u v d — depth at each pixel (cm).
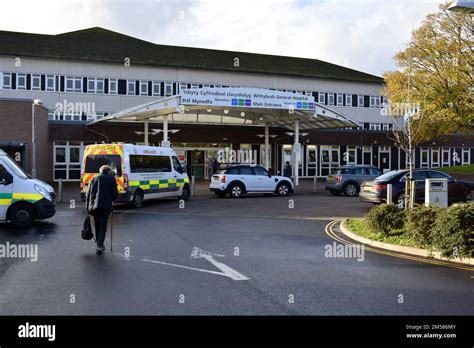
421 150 4534
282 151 4125
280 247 1057
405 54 3234
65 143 3522
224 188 2362
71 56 4141
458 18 3112
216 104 2641
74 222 1454
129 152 1870
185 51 5028
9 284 733
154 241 1120
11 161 1403
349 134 4288
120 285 727
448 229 909
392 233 1130
